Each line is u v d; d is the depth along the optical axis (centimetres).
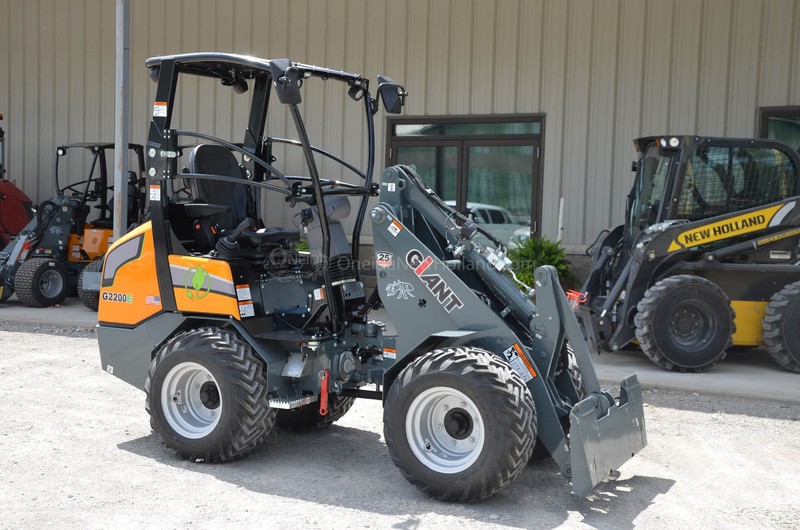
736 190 792
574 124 1068
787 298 746
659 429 571
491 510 415
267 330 489
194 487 444
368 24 1169
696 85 1010
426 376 420
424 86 1142
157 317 509
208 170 523
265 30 1231
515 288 467
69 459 488
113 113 1349
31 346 844
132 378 523
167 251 500
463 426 423
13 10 1402
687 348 743
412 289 458
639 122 1038
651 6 1023
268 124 1223
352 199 1158
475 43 1111
